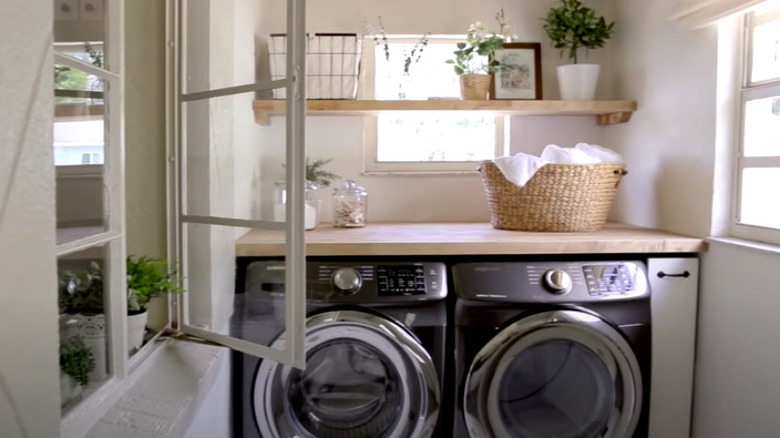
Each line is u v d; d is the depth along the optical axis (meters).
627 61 2.36
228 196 1.62
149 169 1.60
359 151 2.51
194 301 1.65
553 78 2.52
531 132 2.55
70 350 1.07
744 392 1.65
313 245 1.77
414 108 2.19
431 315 1.73
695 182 1.91
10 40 0.54
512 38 2.49
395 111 2.23
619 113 2.34
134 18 1.56
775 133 1.65
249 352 1.53
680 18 1.91
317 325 1.69
